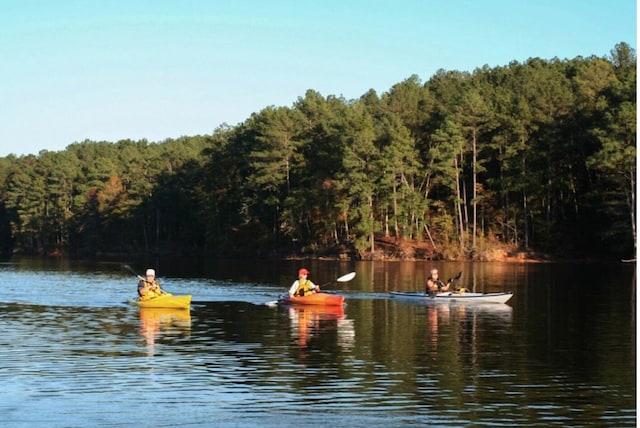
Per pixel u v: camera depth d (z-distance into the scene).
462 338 22.56
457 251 77.38
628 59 101.25
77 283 46.38
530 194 79.75
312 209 89.06
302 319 27.20
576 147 78.25
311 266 67.25
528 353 19.94
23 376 17.05
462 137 78.94
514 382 16.48
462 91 94.12
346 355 19.66
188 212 109.56
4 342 21.73
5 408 14.45
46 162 135.88
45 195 130.12
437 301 33.47
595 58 108.56
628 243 69.31
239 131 104.25
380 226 81.62
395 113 92.81
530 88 90.38
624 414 14.05
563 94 80.38
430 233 83.38
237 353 19.97
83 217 124.06
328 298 31.45
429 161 85.19
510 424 13.46
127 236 116.38
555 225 79.19
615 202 67.75
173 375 17.17
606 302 32.62
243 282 46.69
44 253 127.62
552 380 16.67
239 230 98.75
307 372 17.50
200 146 130.12
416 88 114.19
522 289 39.78
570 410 14.27
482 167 79.81
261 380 16.67
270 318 27.55
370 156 82.06
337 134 86.62
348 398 15.14
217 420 13.71
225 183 101.56
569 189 81.00
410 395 15.35
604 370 17.73
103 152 158.25
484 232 82.88
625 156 65.62
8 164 156.38
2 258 103.31
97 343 21.59
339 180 83.31
